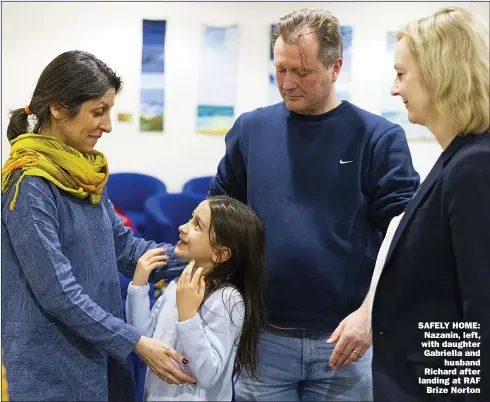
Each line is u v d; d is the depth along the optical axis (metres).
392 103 4.68
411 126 4.68
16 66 4.70
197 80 4.79
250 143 1.83
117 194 4.52
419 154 4.71
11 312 1.36
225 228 1.58
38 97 1.37
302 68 1.65
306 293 1.72
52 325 1.36
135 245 1.73
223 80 4.78
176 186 4.89
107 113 1.41
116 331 1.35
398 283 1.25
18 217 1.30
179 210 3.94
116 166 4.85
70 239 1.38
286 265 1.72
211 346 1.49
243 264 1.63
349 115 1.76
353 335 1.50
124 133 4.82
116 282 1.51
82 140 1.40
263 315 1.70
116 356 1.36
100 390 1.44
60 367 1.37
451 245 1.17
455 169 1.14
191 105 4.81
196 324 1.43
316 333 1.73
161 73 4.77
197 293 1.45
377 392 1.27
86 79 1.34
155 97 4.80
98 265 1.44
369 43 4.65
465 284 1.12
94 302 1.40
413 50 1.24
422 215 1.21
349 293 1.72
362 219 1.75
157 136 4.84
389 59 4.65
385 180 1.71
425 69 1.20
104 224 1.48
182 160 4.87
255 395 1.77
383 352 1.27
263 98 4.78
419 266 1.22
